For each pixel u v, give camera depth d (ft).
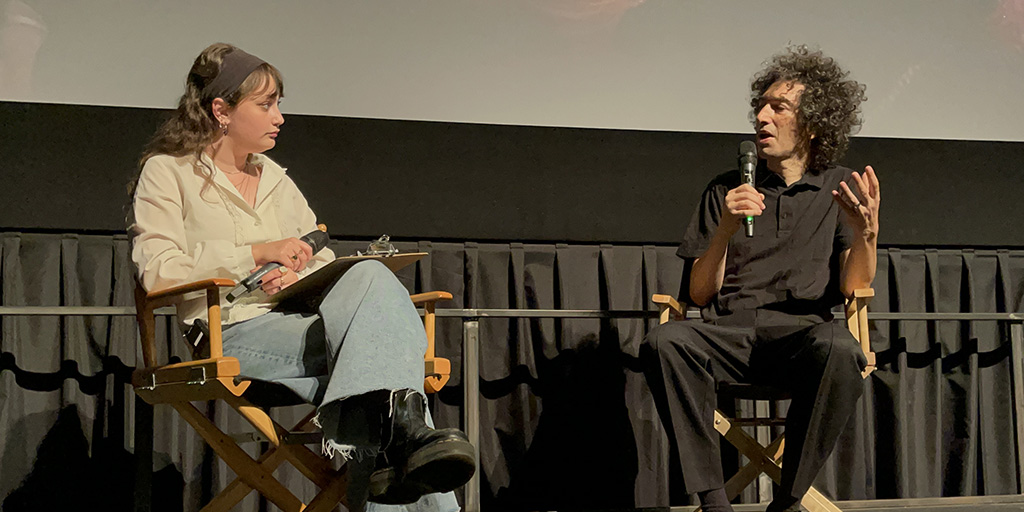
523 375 8.08
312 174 7.81
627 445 8.17
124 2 7.86
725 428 6.40
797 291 6.40
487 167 8.13
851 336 5.76
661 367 5.86
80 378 7.31
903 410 8.46
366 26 8.34
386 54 8.37
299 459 5.17
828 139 6.80
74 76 7.73
